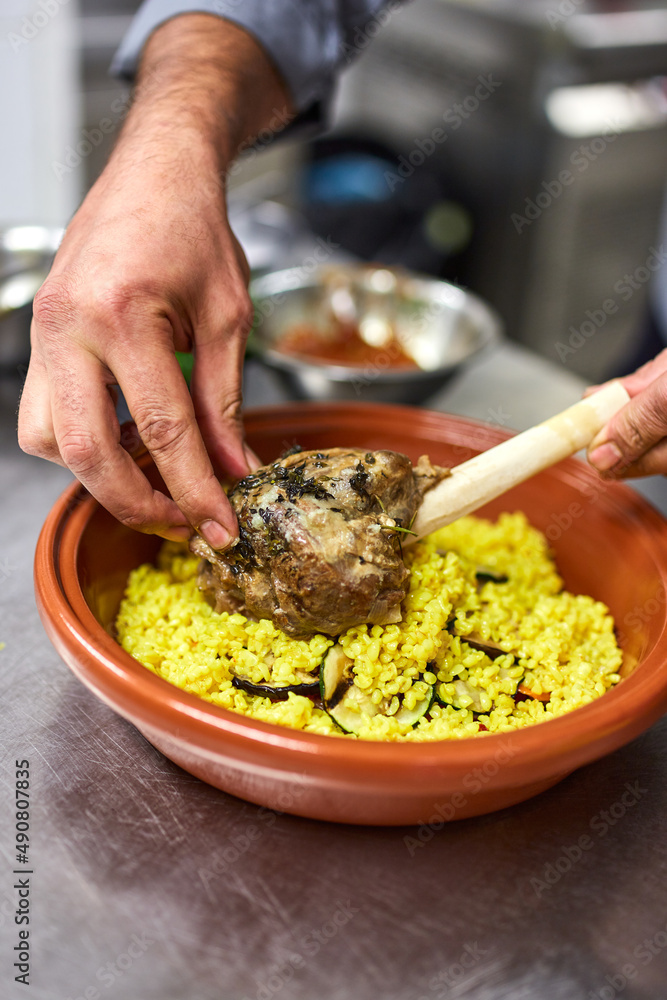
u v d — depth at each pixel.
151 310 0.52
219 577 0.54
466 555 0.62
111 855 0.50
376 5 0.78
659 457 0.56
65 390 0.52
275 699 0.53
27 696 0.56
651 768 0.55
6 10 1.19
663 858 0.51
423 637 0.53
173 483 0.52
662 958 0.48
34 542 0.66
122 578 0.59
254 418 0.63
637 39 1.25
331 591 0.51
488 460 0.56
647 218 1.39
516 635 0.57
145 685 0.47
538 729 0.47
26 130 1.30
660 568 0.56
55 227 0.82
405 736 0.52
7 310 0.74
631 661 0.55
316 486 0.52
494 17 1.27
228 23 0.67
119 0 1.34
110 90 1.38
